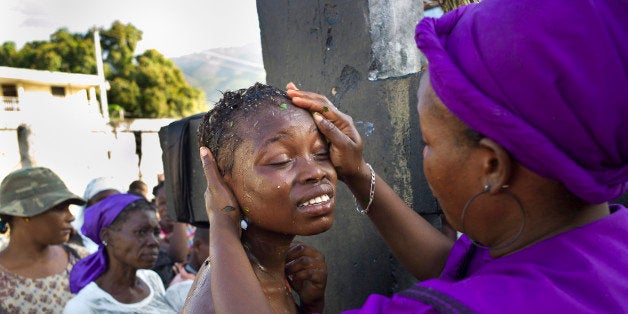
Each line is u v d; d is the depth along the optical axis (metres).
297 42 1.86
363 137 1.67
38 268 2.64
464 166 0.83
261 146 1.02
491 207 0.84
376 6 1.67
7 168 14.24
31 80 17.12
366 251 1.70
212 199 1.05
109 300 2.35
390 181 1.61
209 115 1.14
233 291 0.89
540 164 0.73
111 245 2.41
